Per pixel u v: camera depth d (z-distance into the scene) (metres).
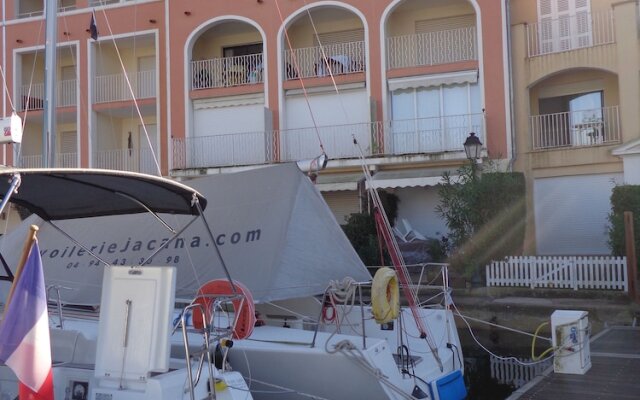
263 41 24.48
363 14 23.39
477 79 22.19
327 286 7.84
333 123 23.73
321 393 6.67
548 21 22.23
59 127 28.36
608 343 11.22
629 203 17.11
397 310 6.77
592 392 7.78
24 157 27.08
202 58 26.52
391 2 23.12
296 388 6.76
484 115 21.88
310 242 8.23
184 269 8.41
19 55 27.59
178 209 6.27
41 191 5.72
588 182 21.47
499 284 17.38
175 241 8.76
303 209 8.40
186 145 24.92
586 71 22.03
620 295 15.58
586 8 21.81
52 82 12.84
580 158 21.31
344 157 22.81
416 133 22.53
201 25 25.23
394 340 8.24
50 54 12.83
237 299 6.40
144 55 27.34
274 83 24.19
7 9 27.73
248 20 24.69
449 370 7.98
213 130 25.11
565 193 21.72
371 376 6.36
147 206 6.24
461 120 22.23
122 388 5.13
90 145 26.47
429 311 8.51
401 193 23.33
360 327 8.31
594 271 16.41
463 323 15.07
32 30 27.30
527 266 17.11
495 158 21.78
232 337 6.43
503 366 10.37
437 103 22.72
